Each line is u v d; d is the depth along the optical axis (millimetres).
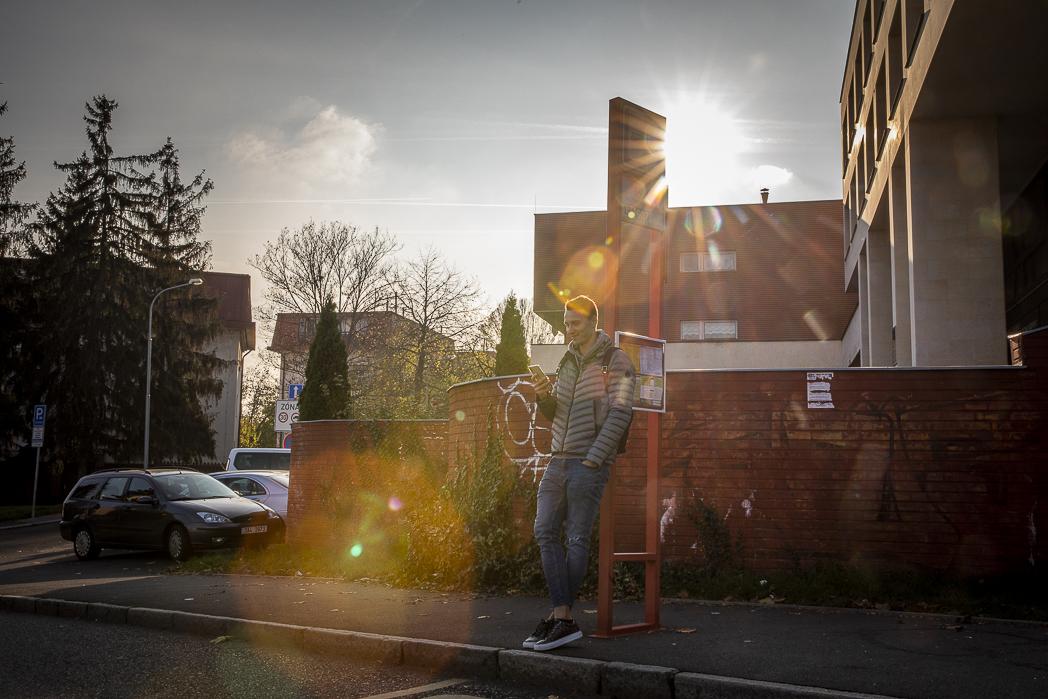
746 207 44969
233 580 11430
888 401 9117
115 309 40844
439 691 5484
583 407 6277
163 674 6133
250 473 21297
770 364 40125
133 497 17922
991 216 18625
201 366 44750
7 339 41312
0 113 40656
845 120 34125
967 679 4980
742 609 7805
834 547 9094
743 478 9430
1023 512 8641
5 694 5594
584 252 45375
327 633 6844
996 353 18359
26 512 34031
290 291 48312
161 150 44219
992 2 14297
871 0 25234
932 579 8539
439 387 45031
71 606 9289
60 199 41656
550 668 5602
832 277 43781
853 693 4672
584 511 6164
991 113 18688
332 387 21109
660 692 5145
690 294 44562
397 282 48062
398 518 13727
